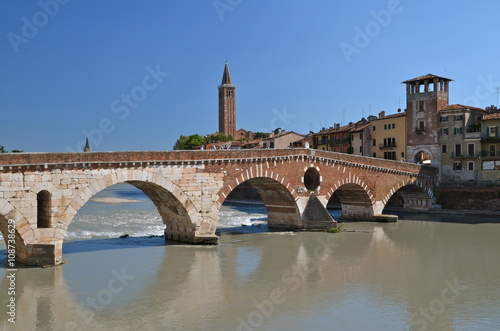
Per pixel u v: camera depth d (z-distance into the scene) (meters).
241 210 89.69
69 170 40.97
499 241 52.47
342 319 27.72
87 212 81.12
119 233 58.41
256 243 51.81
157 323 27.11
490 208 74.31
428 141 84.38
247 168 54.25
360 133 98.69
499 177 76.94
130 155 44.59
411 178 75.44
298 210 60.66
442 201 79.06
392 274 37.84
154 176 46.50
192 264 41.44
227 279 36.44
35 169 39.12
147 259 43.22
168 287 34.22
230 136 175.12
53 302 30.72
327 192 63.66
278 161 57.75
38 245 39.25
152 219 72.19
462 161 80.62
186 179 48.97
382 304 30.36
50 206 40.12
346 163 65.75
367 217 71.12
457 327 26.52
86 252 46.22
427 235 56.91
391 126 91.12
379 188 70.75
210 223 50.94
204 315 28.38
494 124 77.50
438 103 83.50
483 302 30.75
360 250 47.75
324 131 116.38
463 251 46.94
